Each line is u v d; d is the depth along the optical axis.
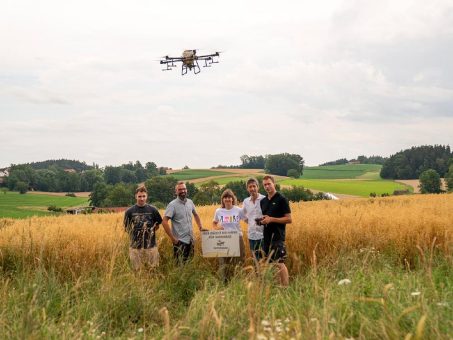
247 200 10.64
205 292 6.61
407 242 11.15
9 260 10.04
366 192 110.25
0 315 5.63
